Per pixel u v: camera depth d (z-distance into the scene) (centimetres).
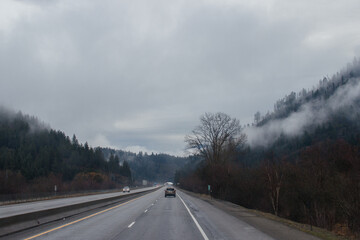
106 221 1941
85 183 11544
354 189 2406
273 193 3344
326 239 1384
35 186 8681
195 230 1589
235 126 6344
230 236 1407
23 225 1480
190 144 6394
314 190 2833
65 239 1253
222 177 5772
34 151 13275
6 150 12056
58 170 12244
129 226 1709
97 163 16312
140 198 5512
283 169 3369
